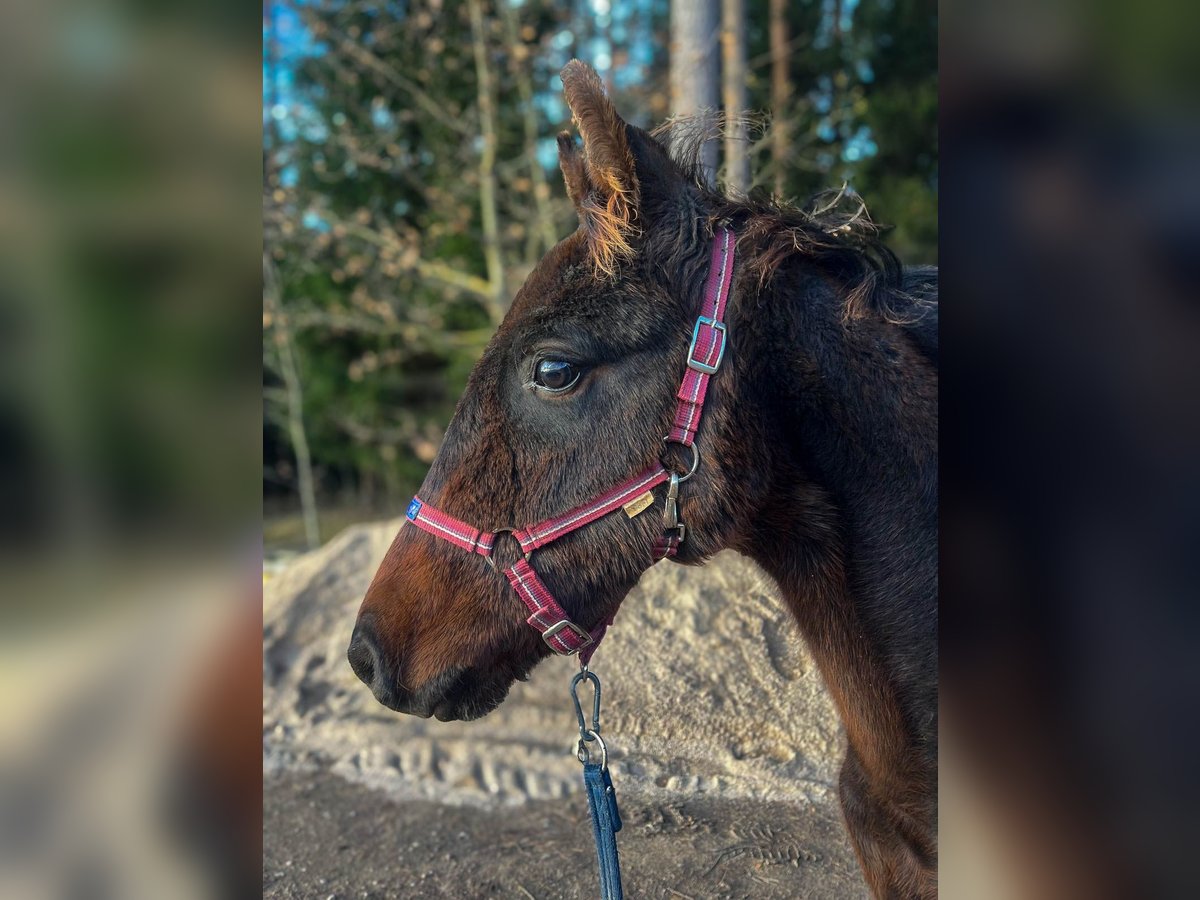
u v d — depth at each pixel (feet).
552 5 27.40
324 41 27.25
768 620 11.65
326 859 9.82
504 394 5.23
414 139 30.66
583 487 5.08
